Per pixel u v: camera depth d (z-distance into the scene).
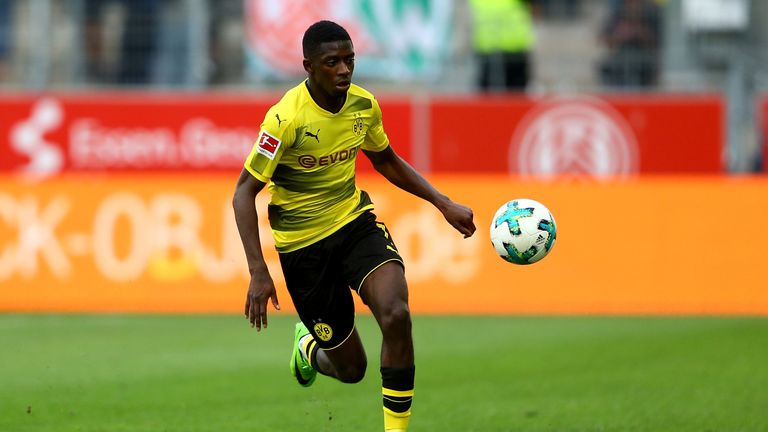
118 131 54.12
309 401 26.86
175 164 54.06
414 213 43.28
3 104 54.19
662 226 43.03
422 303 43.09
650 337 36.94
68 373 30.67
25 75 55.84
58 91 54.41
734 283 42.75
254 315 18.61
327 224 20.16
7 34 56.00
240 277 43.12
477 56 54.78
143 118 54.03
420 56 55.03
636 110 53.78
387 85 55.22
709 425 23.91
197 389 28.36
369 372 31.14
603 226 43.16
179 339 36.69
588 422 24.34
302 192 20.05
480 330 38.78
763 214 42.72
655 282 42.94
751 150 53.56
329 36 18.67
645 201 43.16
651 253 43.03
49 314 42.62
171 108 53.91
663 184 43.16
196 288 43.28
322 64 18.70
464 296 43.00
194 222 43.38
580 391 28.08
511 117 53.78
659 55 55.25
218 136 53.88
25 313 42.91
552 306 42.94
